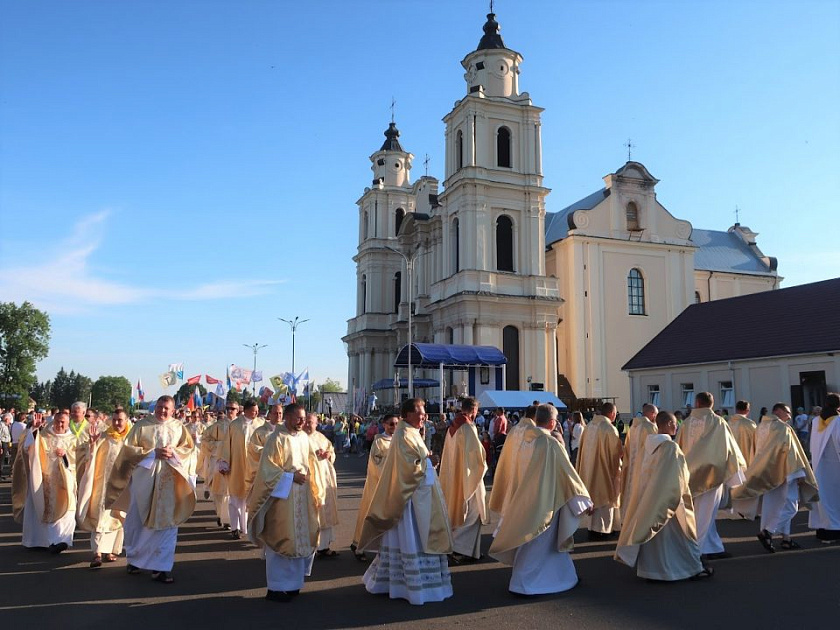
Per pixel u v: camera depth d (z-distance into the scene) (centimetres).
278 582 852
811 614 768
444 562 872
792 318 3094
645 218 4947
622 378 4691
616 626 737
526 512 856
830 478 1185
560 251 4816
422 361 3900
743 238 6112
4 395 7738
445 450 1127
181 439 1005
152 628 746
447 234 4675
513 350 4409
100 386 15975
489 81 4650
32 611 810
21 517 1188
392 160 6500
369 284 6172
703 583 907
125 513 1045
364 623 759
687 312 3825
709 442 1030
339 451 3766
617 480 1270
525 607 813
